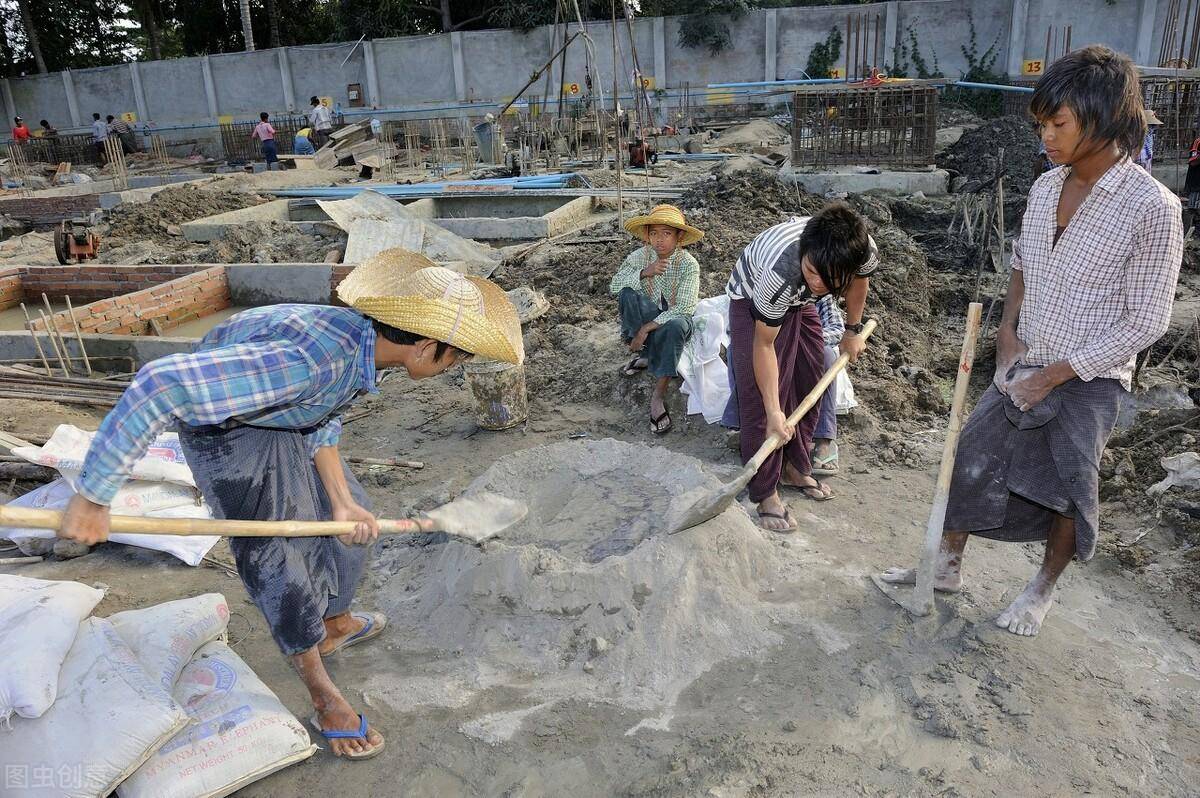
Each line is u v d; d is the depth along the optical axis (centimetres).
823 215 336
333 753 294
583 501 399
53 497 424
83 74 2956
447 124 2570
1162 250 273
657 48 2527
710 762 279
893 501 453
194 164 2619
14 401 586
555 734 298
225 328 257
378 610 373
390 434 564
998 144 1304
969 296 782
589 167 1711
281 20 3384
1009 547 407
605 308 735
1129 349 280
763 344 378
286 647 277
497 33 2620
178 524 239
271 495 264
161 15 3409
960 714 301
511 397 544
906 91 1196
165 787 257
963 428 341
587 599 340
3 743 249
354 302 247
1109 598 366
